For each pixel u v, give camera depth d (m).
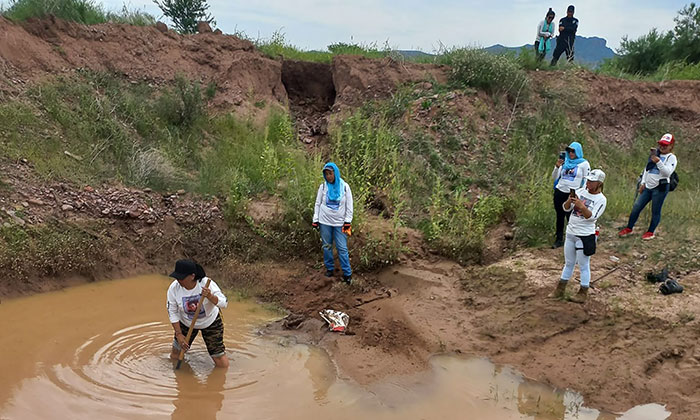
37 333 6.54
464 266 8.98
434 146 12.02
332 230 8.31
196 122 12.13
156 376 5.82
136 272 8.54
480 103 13.19
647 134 14.63
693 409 5.48
